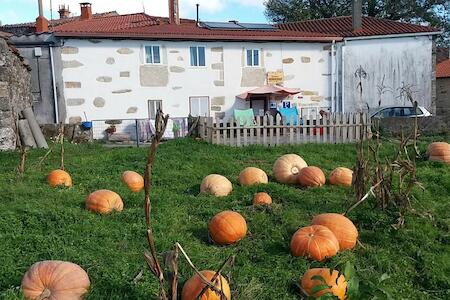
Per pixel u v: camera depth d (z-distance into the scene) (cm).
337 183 916
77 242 561
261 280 475
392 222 644
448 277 504
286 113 2173
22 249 537
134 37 2073
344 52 2397
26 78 1855
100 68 2061
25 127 1478
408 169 684
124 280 455
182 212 717
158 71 2147
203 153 1298
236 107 2298
